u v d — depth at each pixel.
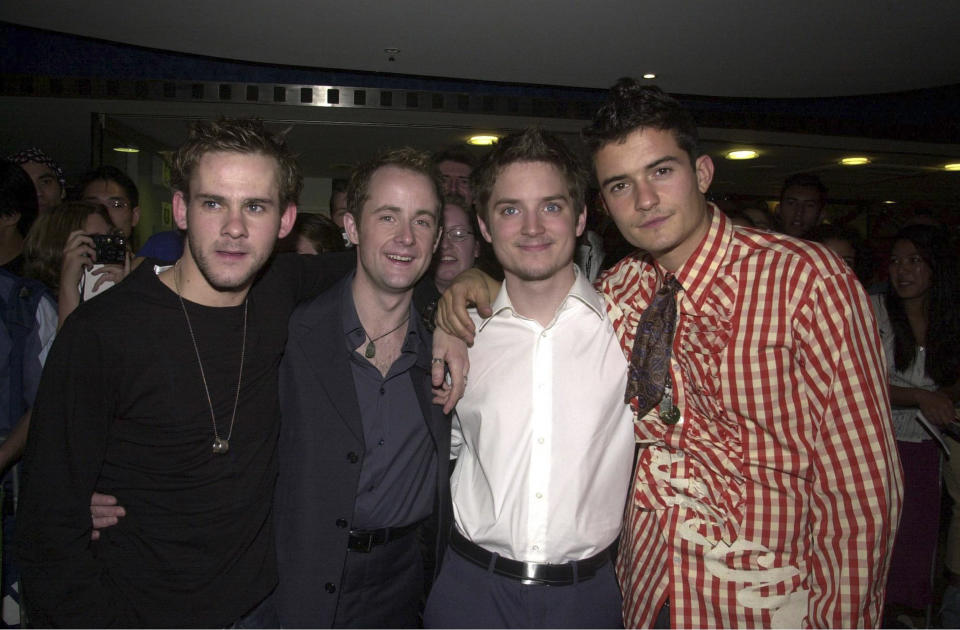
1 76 3.90
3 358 1.96
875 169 5.60
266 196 1.38
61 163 4.56
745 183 5.97
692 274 1.44
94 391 1.32
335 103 4.14
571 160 1.57
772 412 1.39
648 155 1.37
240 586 1.45
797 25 3.04
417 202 1.58
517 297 1.62
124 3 2.83
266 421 1.52
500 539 1.56
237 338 1.47
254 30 3.15
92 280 1.98
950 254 2.75
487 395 1.64
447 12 2.90
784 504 1.42
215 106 4.08
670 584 1.51
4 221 2.31
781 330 1.35
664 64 3.64
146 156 4.22
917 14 2.90
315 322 1.62
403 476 1.69
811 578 1.40
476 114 4.32
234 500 1.45
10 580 2.02
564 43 3.30
